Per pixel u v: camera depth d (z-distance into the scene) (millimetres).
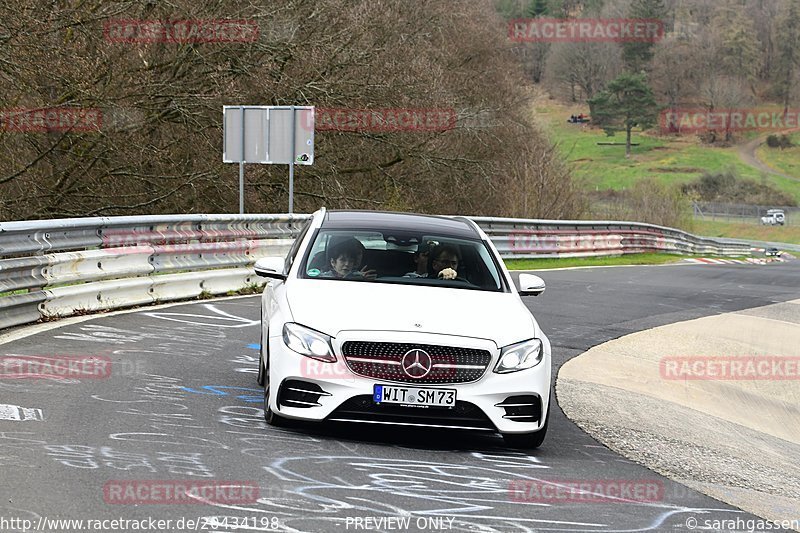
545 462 20297
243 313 38656
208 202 80625
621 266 89875
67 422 19875
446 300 21750
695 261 112438
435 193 98500
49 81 63719
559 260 90812
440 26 104875
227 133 58594
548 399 21000
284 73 79125
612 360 37188
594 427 24906
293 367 20125
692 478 20891
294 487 16438
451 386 19906
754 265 117438
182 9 69500
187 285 41906
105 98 64938
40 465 16672
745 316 55844
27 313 31891
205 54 74375
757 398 35781
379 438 21016
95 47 66625
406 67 92000
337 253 23609
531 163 115188
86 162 72062
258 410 22562
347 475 17500
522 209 112312
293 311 20969
